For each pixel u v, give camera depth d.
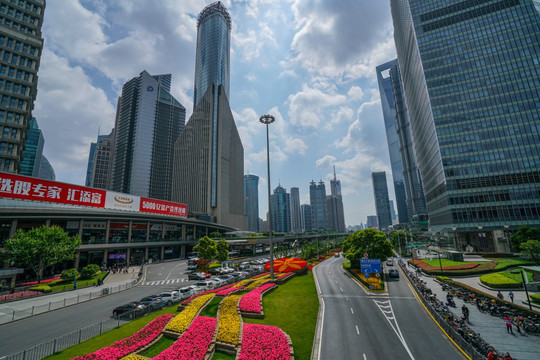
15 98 78.94
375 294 35.59
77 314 28.62
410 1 119.69
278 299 31.12
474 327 24.69
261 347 17.53
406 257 82.81
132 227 80.38
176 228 99.62
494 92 97.50
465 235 92.56
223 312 23.94
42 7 89.94
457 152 97.38
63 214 61.31
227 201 195.88
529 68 95.31
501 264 53.78
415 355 18.30
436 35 111.00
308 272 56.12
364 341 20.62
